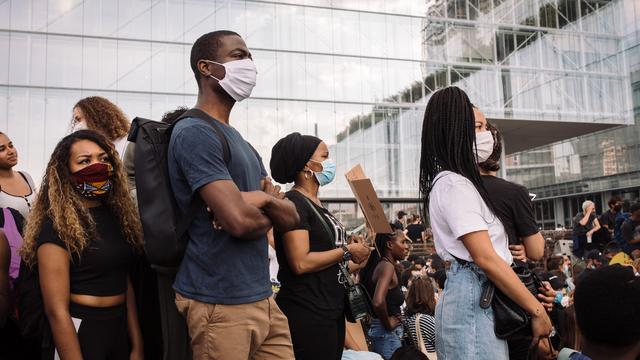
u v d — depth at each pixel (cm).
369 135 2717
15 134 2303
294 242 334
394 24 2816
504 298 252
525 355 279
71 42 2403
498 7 2888
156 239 244
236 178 257
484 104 2789
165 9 2511
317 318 338
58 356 273
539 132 3036
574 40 2909
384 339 513
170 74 2467
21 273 286
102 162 292
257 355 264
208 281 243
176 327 266
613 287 192
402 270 845
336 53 2731
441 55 2823
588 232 1409
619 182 3775
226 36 270
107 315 283
